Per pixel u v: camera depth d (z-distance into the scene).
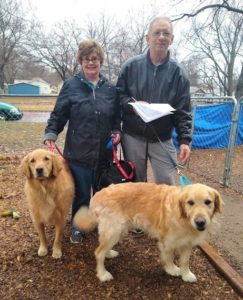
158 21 1.57
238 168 3.45
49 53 18.02
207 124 4.12
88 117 1.61
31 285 1.35
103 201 1.43
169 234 1.35
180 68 1.65
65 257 1.56
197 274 1.46
